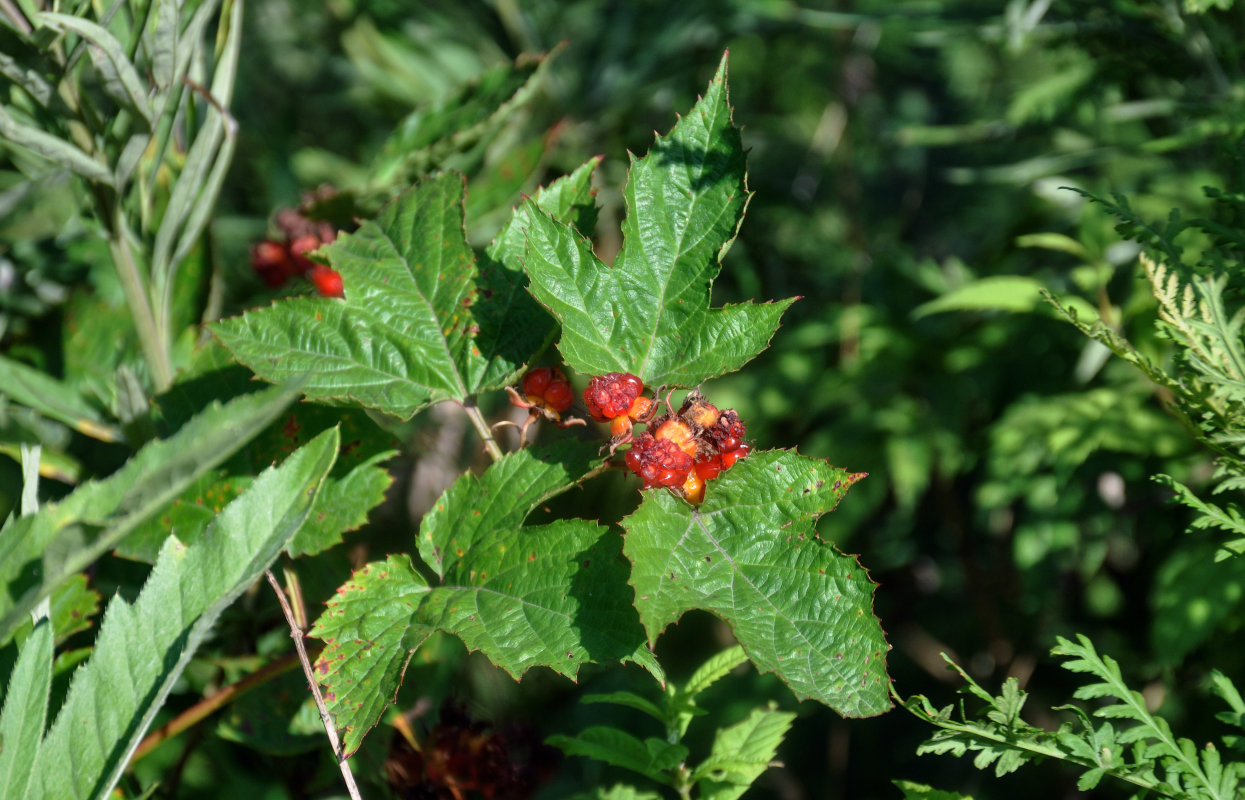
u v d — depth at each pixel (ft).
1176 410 1.82
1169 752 1.69
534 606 1.69
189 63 2.01
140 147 1.99
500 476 1.76
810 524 1.67
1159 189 2.40
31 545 1.65
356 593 1.72
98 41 1.89
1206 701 2.23
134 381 1.97
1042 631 2.70
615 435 1.71
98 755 1.68
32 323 2.29
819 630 1.64
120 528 1.64
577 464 1.75
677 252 1.76
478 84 2.40
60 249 2.40
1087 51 2.52
